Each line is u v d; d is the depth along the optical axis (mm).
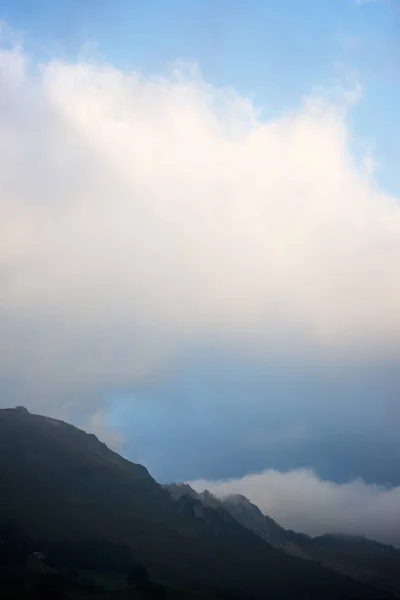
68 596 145500
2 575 151875
